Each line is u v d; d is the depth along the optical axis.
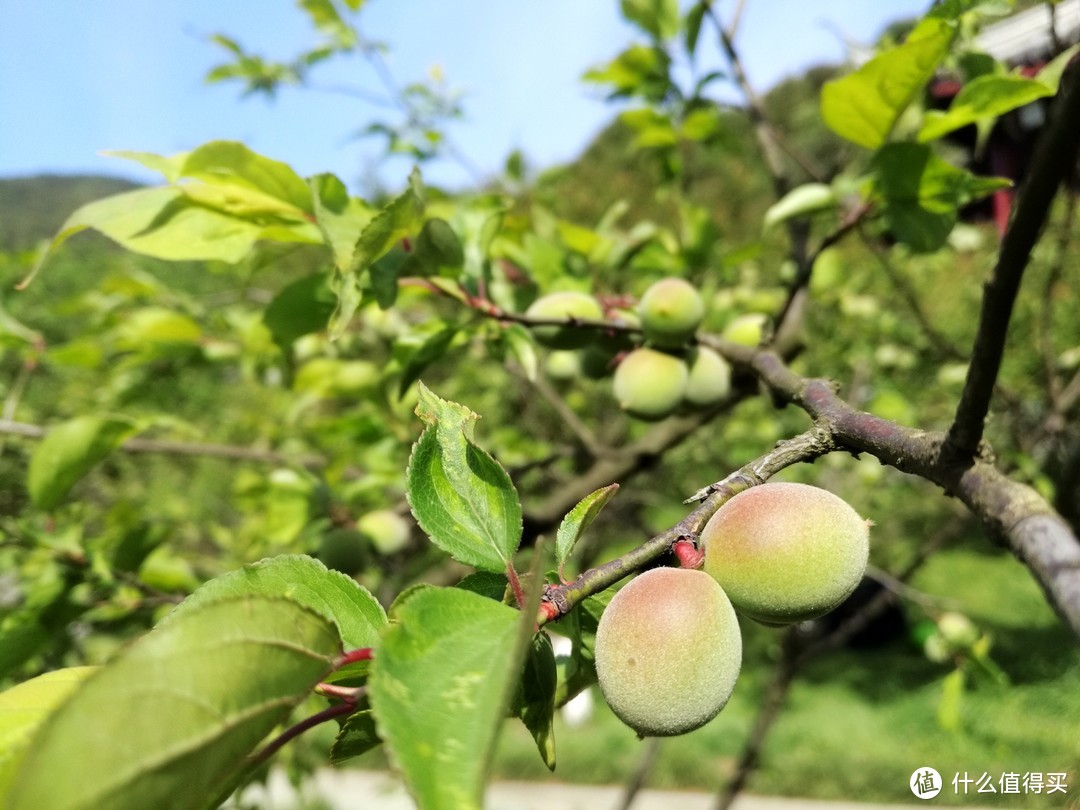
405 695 0.09
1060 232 0.38
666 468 0.67
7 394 0.60
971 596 1.05
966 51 0.26
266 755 0.10
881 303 0.70
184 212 0.21
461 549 0.12
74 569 0.30
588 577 0.12
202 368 0.45
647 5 0.40
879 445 0.13
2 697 0.10
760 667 1.01
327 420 0.38
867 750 0.78
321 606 0.12
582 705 1.00
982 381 0.11
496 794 0.83
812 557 0.12
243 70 0.50
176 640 0.08
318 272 0.25
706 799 0.78
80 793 0.07
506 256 0.32
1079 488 0.37
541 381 0.38
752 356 0.22
